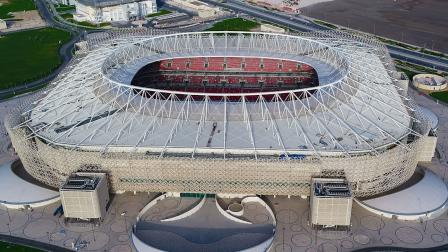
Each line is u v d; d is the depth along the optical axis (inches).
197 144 4106.8
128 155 4042.8
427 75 7367.1
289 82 6594.5
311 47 6427.2
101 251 3865.7
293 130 4306.1
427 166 5012.3
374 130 4320.9
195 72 6692.9
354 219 4153.5
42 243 3969.0
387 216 4168.3
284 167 3966.5
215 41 6899.6
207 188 4210.1
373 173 4114.2
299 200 4382.4
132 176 4163.4
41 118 4660.4
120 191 4394.7
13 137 4525.1
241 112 4539.9
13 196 4466.0
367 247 3858.3
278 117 4495.6
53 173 4394.7
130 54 6225.4
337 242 3907.5
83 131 4343.0
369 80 5167.3
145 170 4089.6
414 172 4783.5
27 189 4557.1
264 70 6658.5
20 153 4562.0
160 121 4451.3
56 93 5118.1
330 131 4279.0
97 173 4109.3
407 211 4163.4
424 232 4023.1
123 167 4084.6
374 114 4596.5
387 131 4323.3
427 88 6978.4
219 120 4463.6
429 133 4800.7
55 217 4266.7
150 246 3836.1
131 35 7647.6
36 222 4212.6
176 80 6692.9
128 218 4200.3
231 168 3993.6
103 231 4065.0
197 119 4488.2
